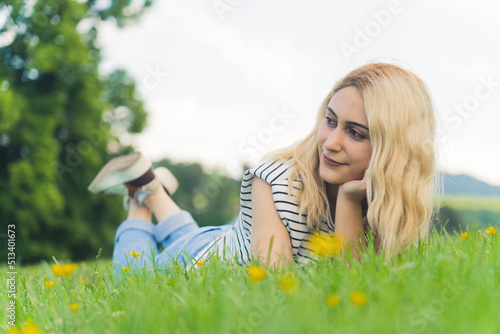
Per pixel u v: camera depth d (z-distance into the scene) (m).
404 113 1.84
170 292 1.54
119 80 19.75
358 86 1.85
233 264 1.90
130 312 1.33
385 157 1.82
